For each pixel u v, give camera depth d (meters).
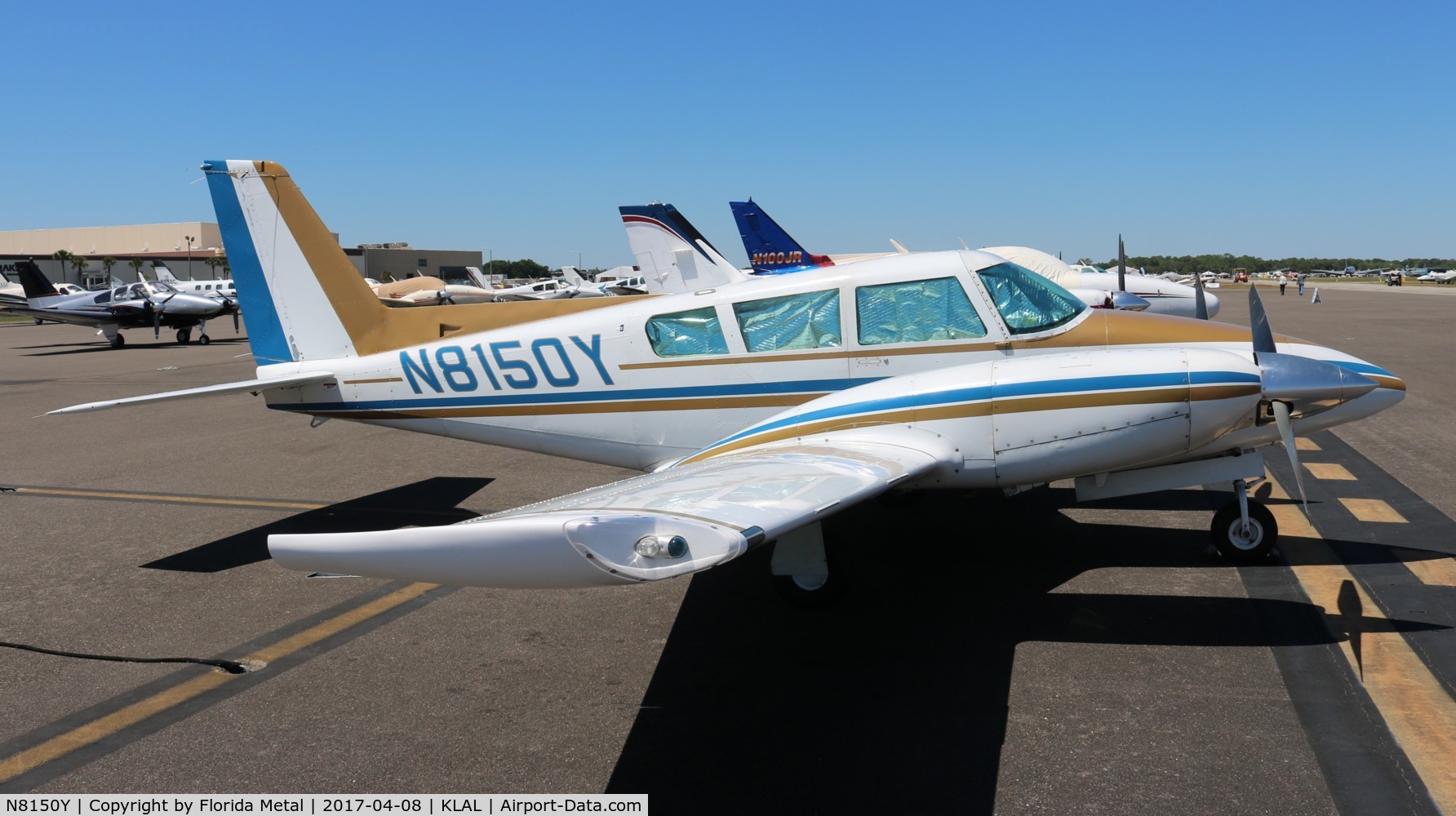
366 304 6.45
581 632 4.56
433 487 8.09
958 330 5.25
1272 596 4.73
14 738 3.57
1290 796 2.93
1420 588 4.75
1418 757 3.14
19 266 26.62
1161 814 2.86
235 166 6.45
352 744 3.47
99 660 4.31
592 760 3.32
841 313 5.39
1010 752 3.27
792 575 4.70
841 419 4.86
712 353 5.58
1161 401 4.46
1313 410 4.72
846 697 3.76
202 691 3.96
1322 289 74.31
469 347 6.11
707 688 3.88
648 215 21.08
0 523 6.99
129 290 28.12
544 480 8.33
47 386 16.72
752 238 21.75
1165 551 5.55
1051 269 15.42
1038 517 6.41
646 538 2.71
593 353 5.81
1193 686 3.73
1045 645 4.21
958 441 4.66
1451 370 14.80
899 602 4.83
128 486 8.32
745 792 3.07
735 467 4.25
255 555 6.04
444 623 4.73
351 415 6.49
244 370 19.11
